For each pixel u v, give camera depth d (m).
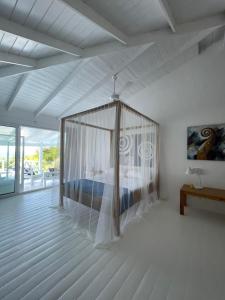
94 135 3.15
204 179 3.87
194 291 1.60
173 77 4.35
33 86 4.10
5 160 4.79
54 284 1.65
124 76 4.21
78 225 2.89
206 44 3.90
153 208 3.87
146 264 1.98
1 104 4.54
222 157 3.62
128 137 3.14
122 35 2.63
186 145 4.15
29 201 4.28
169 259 2.08
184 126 4.18
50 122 5.92
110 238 2.48
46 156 9.32
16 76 3.65
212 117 3.79
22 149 5.32
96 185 3.00
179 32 2.68
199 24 2.62
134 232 2.76
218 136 3.68
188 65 4.12
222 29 3.45
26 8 1.94
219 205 3.68
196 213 3.59
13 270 1.83
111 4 2.07
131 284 1.67
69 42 2.73
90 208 3.02
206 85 3.87
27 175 7.00
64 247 2.29
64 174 3.66
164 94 4.51
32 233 2.65
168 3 2.25
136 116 3.44
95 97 5.21
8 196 4.68
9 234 2.61
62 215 3.35
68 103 5.29
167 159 4.45
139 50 3.25
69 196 3.45
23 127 5.34
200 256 2.15
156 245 2.38
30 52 2.86
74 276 1.76
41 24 2.22
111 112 2.93
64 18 2.18
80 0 1.92
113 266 1.94
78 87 4.43
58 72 3.71
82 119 3.32
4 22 2.03
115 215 2.63
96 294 1.55
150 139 4.05
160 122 4.57
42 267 1.89
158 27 2.70
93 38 2.73
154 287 1.64
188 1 2.28
